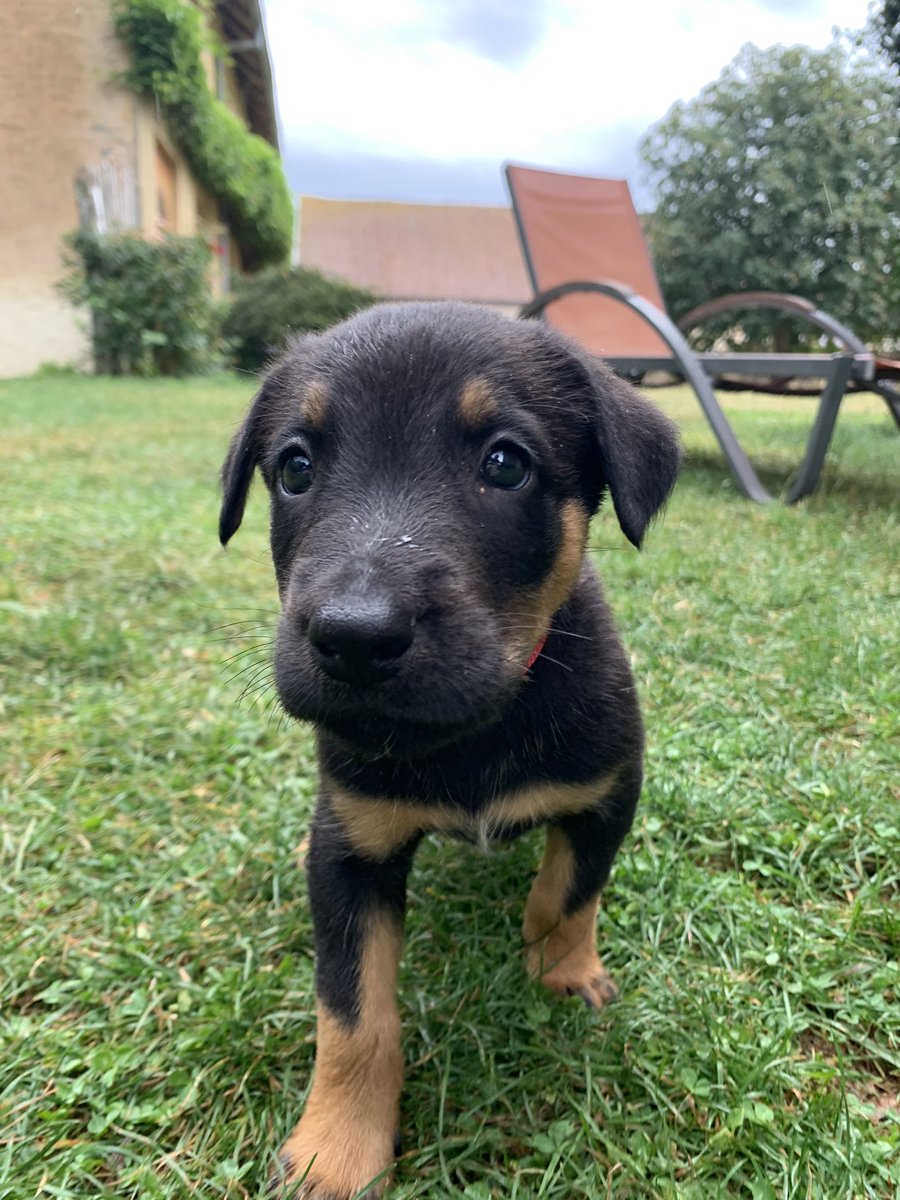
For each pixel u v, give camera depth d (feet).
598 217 4.03
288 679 0.71
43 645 1.68
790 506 2.71
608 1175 0.71
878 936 0.96
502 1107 0.80
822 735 1.35
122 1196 0.72
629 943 0.98
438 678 0.68
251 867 1.12
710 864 1.11
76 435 3.93
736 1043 0.83
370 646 0.63
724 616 1.79
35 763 1.35
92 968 0.95
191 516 2.59
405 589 0.67
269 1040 0.86
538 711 0.84
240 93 12.29
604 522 2.53
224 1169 0.74
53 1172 0.74
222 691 1.55
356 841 0.83
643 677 1.54
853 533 2.36
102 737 1.40
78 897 1.07
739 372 3.03
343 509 0.74
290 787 1.27
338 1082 0.77
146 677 1.62
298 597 0.72
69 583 2.01
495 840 0.92
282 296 8.63
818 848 1.08
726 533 2.38
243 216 11.53
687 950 0.96
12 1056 0.85
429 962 0.98
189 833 1.20
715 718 1.40
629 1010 0.89
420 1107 0.81
